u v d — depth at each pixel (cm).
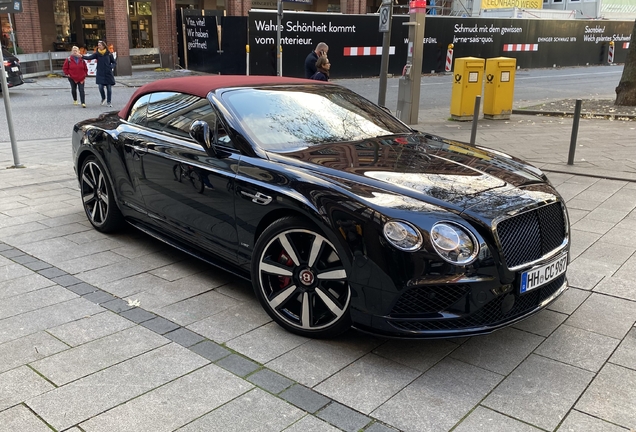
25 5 2327
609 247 488
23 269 451
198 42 2458
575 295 400
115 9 2295
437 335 298
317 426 261
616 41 3366
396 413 271
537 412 272
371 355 324
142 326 358
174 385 293
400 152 387
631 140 985
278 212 347
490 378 301
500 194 325
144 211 471
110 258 477
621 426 262
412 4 1180
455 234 296
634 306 383
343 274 316
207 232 403
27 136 1146
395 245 294
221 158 386
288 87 460
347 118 441
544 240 332
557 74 2688
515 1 3750
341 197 315
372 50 2431
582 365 313
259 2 3272
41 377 300
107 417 267
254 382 296
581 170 752
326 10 3572
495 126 1202
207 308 385
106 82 1565
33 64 2342
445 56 2659
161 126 458
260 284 355
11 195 675
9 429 258
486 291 298
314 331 336
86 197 549
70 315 373
